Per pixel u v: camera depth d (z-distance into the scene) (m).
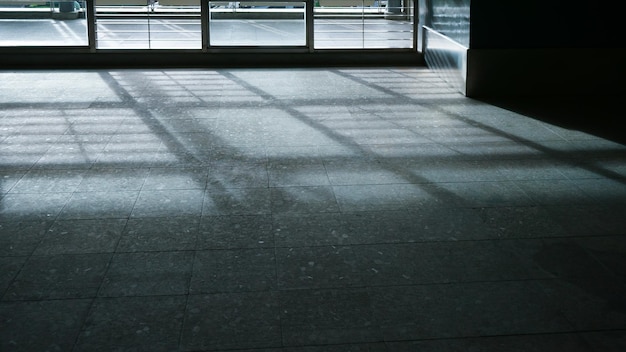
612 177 5.14
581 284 3.54
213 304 3.34
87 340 3.04
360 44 10.37
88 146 5.86
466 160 5.54
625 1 7.75
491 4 7.62
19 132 6.26
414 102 7.54
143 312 3.27
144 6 9.70
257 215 4.42
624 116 6.95
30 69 9.16
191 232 4.17
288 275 3.63
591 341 3.04
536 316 3.24
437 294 3.44
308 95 7.84
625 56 7.90
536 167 5.38
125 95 7.75
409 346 3.00
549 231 4.19
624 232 4.16
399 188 4.91
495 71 7.80
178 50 9.62
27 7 9.99
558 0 7.68
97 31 9.76
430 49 9.41
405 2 10.21
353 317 3.23
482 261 3.80
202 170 5.28
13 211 4.46
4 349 2.97
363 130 6.41
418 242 4.04
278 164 5.43
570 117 6.93
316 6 10.16
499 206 4.58
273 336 3.07
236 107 7.26
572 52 7.84
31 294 3.43
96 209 4.51
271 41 10.12
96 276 3.62
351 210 4.50
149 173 5.21
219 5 9.87
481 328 3.14
